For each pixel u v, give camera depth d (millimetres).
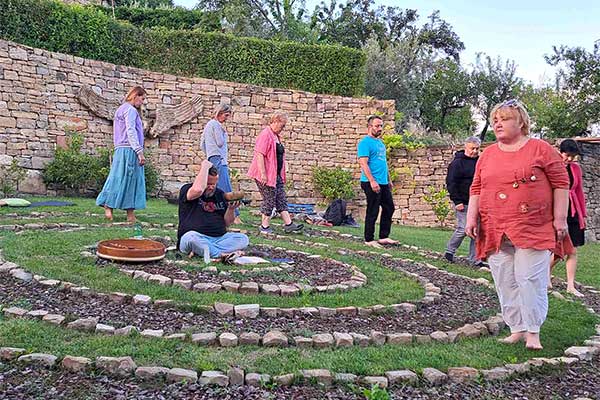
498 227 4133
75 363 3072
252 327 4008
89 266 5230
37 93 13031
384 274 6152
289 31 27156
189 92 15477
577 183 6531
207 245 5969
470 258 7773
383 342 3920
